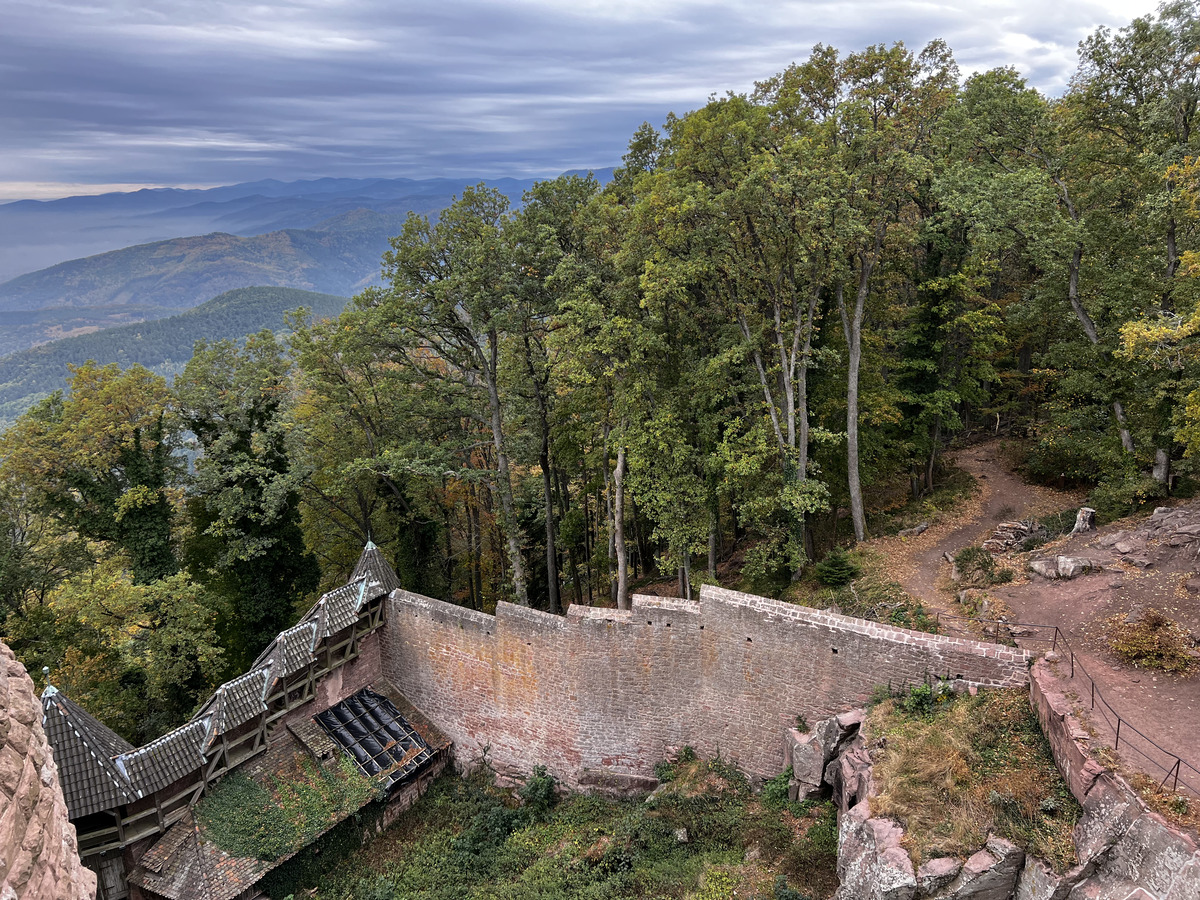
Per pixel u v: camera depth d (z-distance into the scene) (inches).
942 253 1338.6
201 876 839.7
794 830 785.6
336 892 909.8
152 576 1268.5
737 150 1028.5
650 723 985.5
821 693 851.4
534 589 1734.7
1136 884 495.5
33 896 296.0
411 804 1063.6
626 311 1086.4
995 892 559.5
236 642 1376.7
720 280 1123.9
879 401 1289.4
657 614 952.9
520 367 1364.4
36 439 1230.3
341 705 1080.8
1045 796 585.6
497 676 1061.8
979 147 1242.0
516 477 1862.7
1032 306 1212.5
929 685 769.6
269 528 1366.9
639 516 1633.9
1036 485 1389.0
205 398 1290.6
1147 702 634.8
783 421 1237.1
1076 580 879.7
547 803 1026.7
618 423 1175.0
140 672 1254.9
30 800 316.8
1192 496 1037.2
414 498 1536.7
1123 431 1148.5
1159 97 1023.6
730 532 1664.6
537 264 1268.5
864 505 1471.5
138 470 1240.2
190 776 895.1
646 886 787.4
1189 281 970.1
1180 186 956.0
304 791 959.6
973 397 1473.9
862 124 1035.3
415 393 1471.5
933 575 1071.0
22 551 1390.3
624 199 1368.1
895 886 572.4
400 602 1125.7
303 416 1567.4
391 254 1305.4
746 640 900.0
